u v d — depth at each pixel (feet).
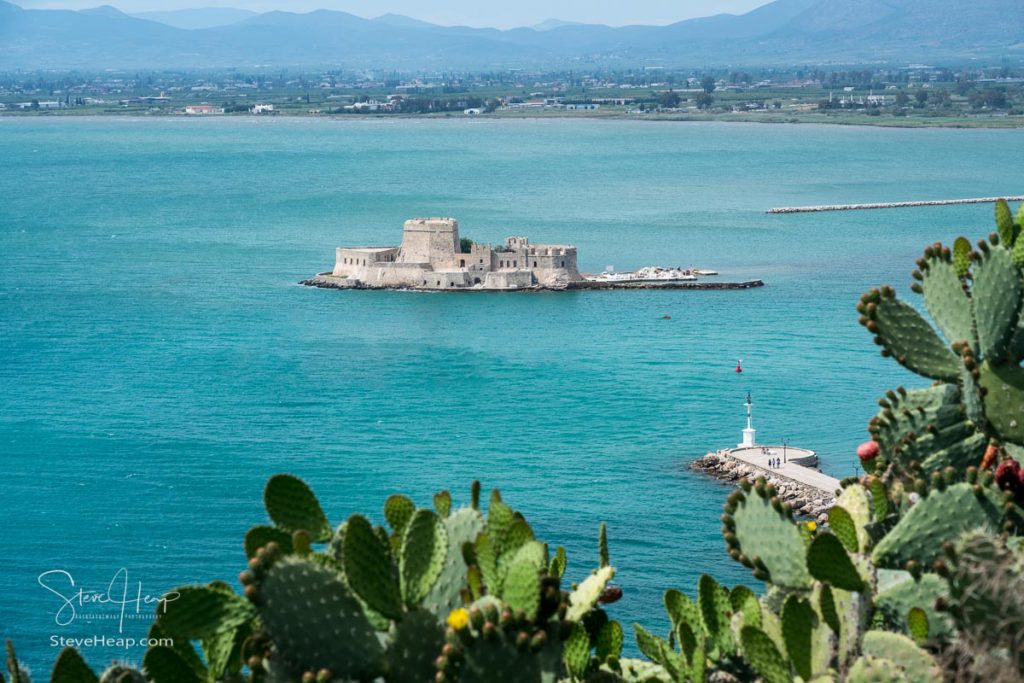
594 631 109.81
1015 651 86.02
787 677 97.71
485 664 86.28
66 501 631.97
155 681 96.07
